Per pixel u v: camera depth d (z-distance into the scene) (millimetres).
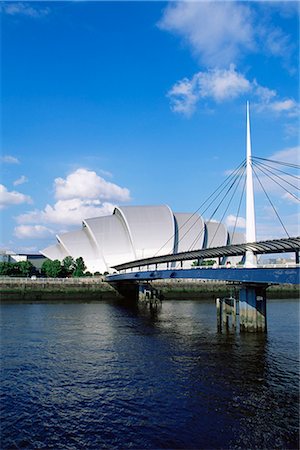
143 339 41906
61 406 23578
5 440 19672
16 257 154375
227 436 20047
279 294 99438
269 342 40281
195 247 137750
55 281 93312
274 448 18969
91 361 32812
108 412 22750
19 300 88562
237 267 41375
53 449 18875
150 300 76000
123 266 98438
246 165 50531
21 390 26062
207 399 24578
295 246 35938
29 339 41438
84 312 66000
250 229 48406
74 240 136000
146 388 26453
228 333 45562
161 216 136875
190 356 34500
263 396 25094
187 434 20281
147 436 20031
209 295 98500
